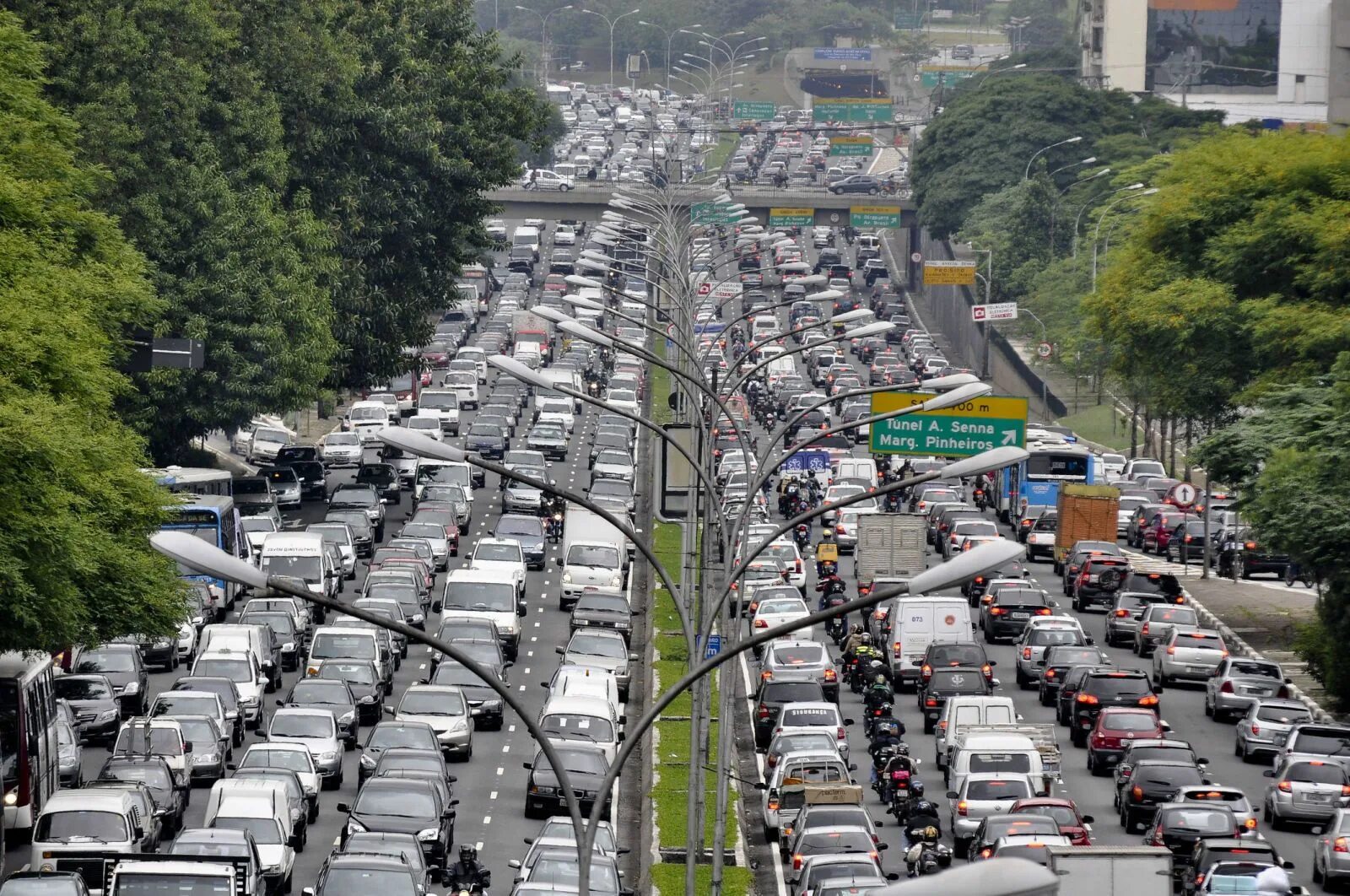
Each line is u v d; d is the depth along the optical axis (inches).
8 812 4896.7
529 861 4409.5
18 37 6136.8
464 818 5521.7
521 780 5979.3
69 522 4938.5
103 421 5826.8
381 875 4141.2
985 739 5300.2
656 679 7027.6
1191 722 6894.7
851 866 4527.6
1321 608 7165.4
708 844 5251.0
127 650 6530.5
